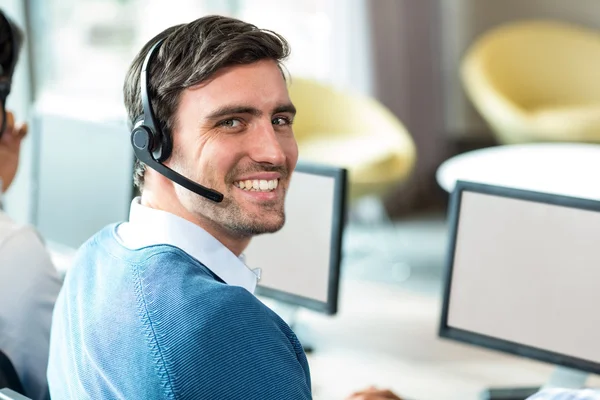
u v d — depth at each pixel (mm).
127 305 946
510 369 2408
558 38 4973
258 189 1037
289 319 2064
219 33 1011
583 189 2746
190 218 1057
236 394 870
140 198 1134
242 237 1091
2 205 1470
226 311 895
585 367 1515
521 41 4977
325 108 3934
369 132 3875
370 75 4398
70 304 1064
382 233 4309
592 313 1494
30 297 1296
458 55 5586
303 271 1741
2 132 1440
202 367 870
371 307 3092
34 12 3227
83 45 3672
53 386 1110
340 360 2250
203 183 1021
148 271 957
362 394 1238
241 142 1020
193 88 1007
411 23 4680
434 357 2527
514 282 1568
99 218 2014
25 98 3141
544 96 5000
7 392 1070
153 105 1032
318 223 1703
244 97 1006
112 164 1970
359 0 4297
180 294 916
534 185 2828
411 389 2234
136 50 3980
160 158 1041
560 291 1522
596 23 5297
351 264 3805
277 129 1072
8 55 1438
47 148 2133
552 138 4449
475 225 1594
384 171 3611
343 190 1661
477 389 2256
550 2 5379
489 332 1608
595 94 4922
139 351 907
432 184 5000
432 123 4973
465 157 3334
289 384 902
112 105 2488
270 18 4367
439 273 3684
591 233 1475
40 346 1312
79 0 3604
